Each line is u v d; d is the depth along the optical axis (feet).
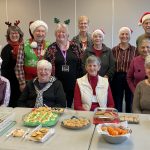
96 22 18.71
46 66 8.22
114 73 11.11
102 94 8.39
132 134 5.72
